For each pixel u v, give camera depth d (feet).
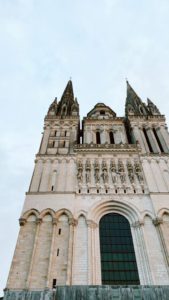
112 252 101.76
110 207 118.73
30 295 73.20
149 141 165.68
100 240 106.32
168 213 110.63
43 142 161.68
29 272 87.30
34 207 111.96
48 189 123.85
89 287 74.43
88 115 234.38
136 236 106.01
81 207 114.83
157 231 104.32
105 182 130.00
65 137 167.02
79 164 141.69
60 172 135.03
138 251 100.58
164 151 153.99
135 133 168.86
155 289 73.56
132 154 150.10
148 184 126.41
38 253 94.63
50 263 90.74
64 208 111.55
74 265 92.43
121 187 127.34
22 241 98.63
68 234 102.01
